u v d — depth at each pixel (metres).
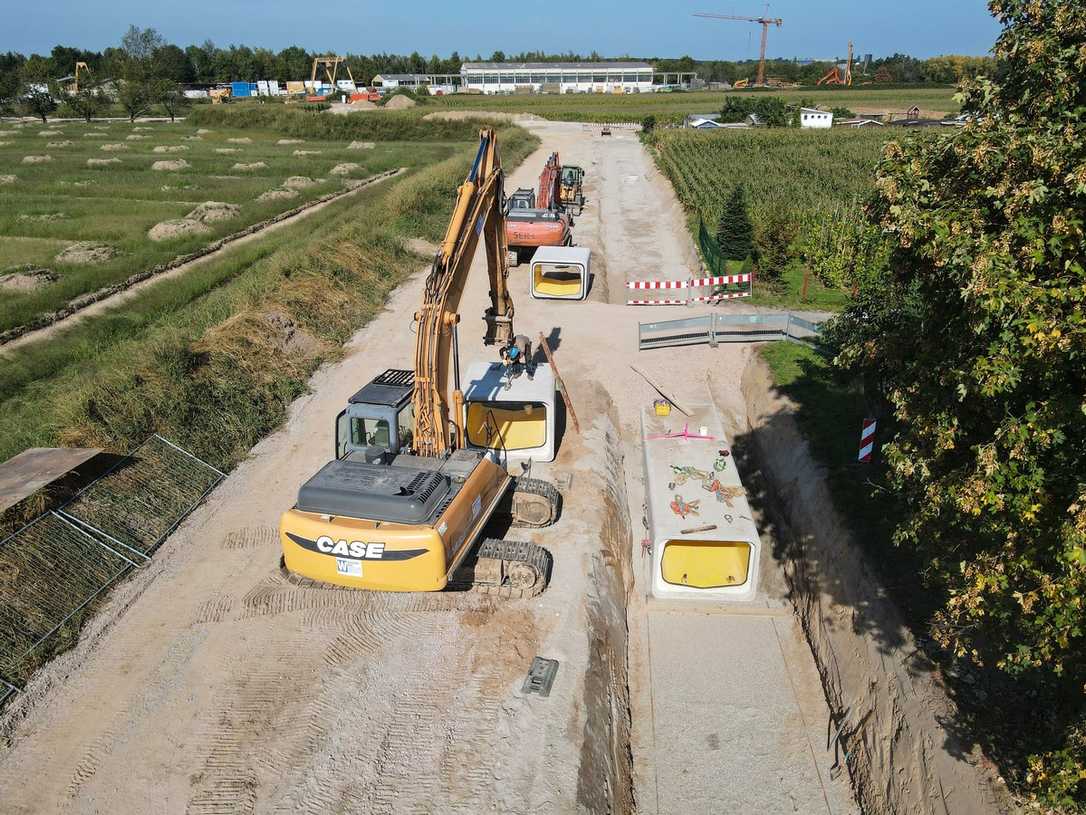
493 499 12.57
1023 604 6.98
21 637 11.03
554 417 16.17
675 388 20.36
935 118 84.81
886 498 14.00
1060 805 7.07
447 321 12.27
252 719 9.94
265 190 45.25
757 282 28.31
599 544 13.75
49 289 25.50
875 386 17.42
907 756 9.94
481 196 13.51
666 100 117.12
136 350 18.67
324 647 11.15
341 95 128.88
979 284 6.73
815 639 13.18
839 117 85.56
